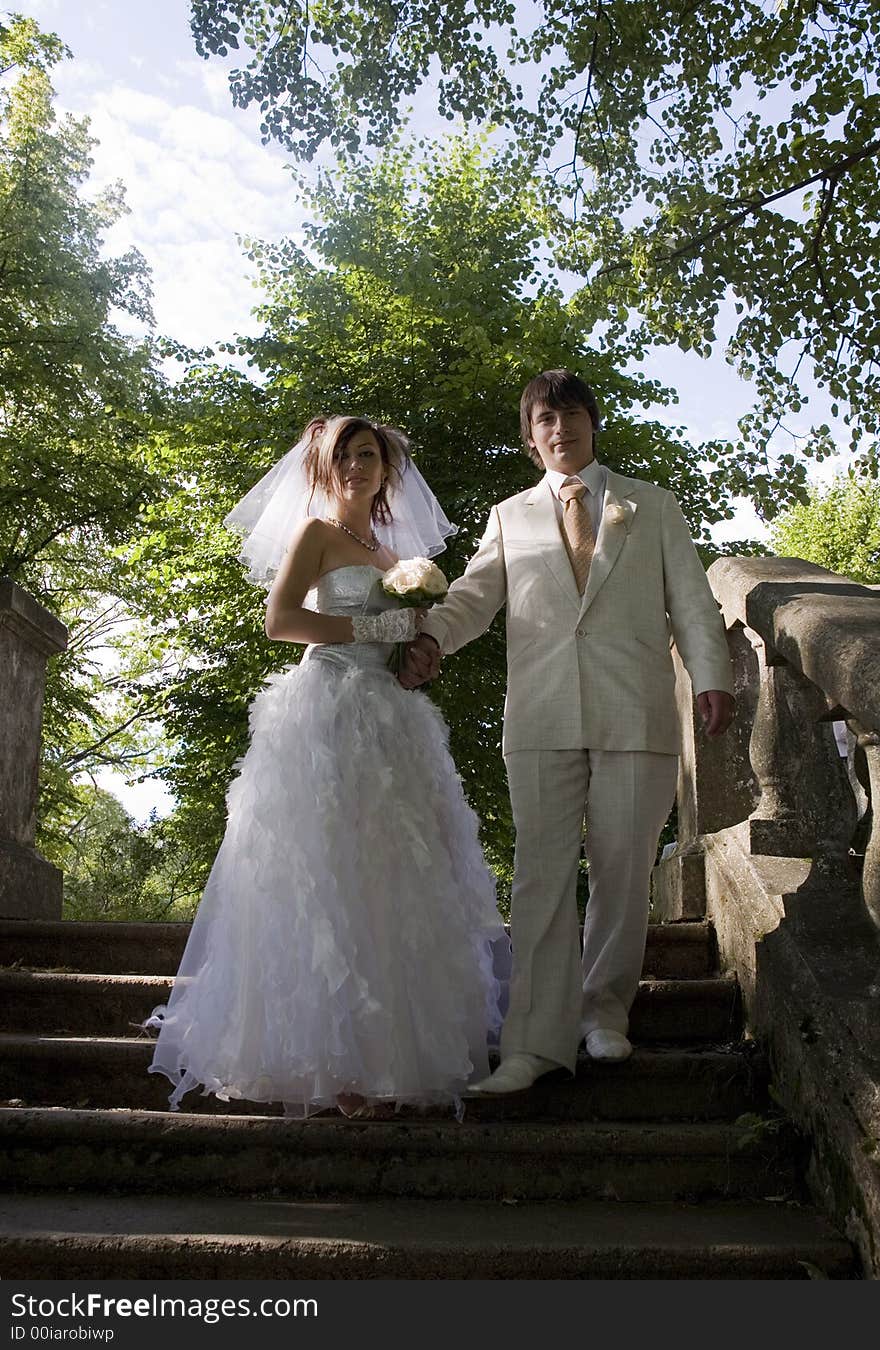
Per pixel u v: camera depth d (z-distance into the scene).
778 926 3.23
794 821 3.67
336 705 3.17
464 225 14.10
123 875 18.31
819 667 2.93
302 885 2.92
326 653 3.32
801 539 27.16
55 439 17.30
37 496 16.88
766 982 3.17
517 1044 3.05
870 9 8.20
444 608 3.42
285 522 3.64
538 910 3.14
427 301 13.51
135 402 16.23
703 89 8.62
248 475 13.87
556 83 8.62
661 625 3.38
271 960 2.91
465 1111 3.03
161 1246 2.25
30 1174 2.72
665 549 3.47
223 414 14.04
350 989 2.86
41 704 5.16
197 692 15.78
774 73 8.55
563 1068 3.10
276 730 3.17
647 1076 3.10
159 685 16.62
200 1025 2.96
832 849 3.28
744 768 4.24
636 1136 2.78
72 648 20.45
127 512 17.17
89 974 3.78
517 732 3.29
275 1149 2.74
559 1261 2.28
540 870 3.17
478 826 3.45
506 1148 2.76
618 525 3.40
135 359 16.80
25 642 4.96
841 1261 2.33
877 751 2.75
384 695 3.26
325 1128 2.76
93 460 17.17
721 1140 2.78
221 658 15.58
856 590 3.45
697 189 8.40
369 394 13.77
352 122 8.45
